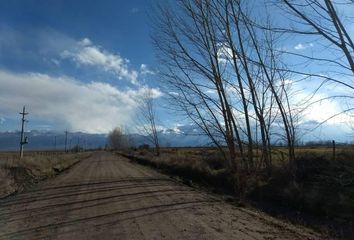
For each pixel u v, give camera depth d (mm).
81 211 13336
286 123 19391
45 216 12438
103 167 44094
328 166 18547
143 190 19594
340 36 7750
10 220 11828
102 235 9602
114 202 15367
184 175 29266
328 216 14008
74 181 26031
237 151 18250
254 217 12367
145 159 54281
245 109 17406
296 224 12328
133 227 10523
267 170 19547
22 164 32438
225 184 22531
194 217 12016
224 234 9656
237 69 17359
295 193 16391
